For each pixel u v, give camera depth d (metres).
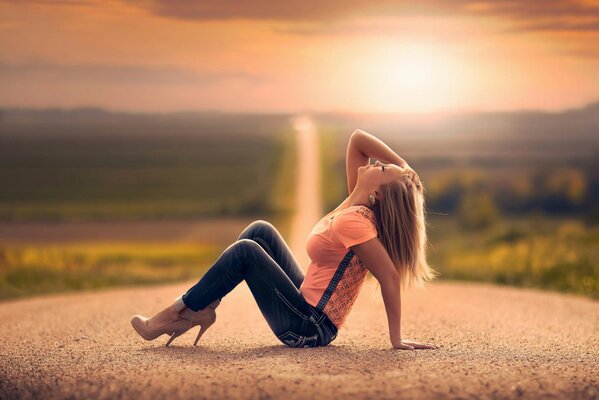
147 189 97.12
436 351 5.12
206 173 114.88
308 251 5.26
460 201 98.06
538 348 5.90
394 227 5.13
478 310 9.17
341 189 81.12
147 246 46.50
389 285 5.02
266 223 5.62
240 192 90.50
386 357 4.77
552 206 96.06
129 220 65.94
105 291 13.61
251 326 7.27
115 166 128.50
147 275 18.20
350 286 5.25
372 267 5.03
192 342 6.03
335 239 5.09
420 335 6.52
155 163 133.00
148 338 5.47
